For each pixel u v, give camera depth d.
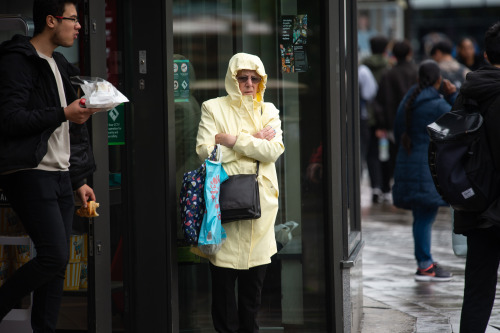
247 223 9.27
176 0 10.21
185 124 10.24
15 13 10.28
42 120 7.51
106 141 8.81
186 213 8.97
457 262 16.86
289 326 10.61
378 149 26.16
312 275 10.53
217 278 9.41
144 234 9.41
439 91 14.69
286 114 10.55
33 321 8.16
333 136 10.27
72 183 8.34
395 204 15.00
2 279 9.53
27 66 7.69
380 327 11.52
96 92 7.53
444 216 24.30
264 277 10.27
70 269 9.93
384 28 34.34
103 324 8.69
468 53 24.11
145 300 9.45
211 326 10.34
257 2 10.46
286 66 10.51
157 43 9.29
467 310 8.81
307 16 10.44
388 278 15.27
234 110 9.52
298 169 10.52
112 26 10.59
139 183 9.39
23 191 7.77
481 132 8.67
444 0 48.19
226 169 9.41
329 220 10.34
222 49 10.38
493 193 8.62
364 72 25.03
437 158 8.68
